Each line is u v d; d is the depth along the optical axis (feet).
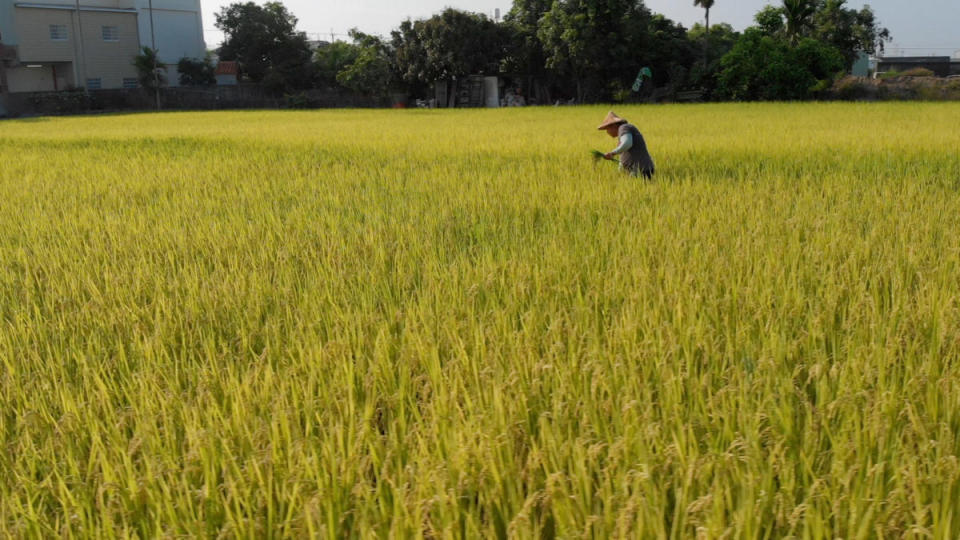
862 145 38.32
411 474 7.49
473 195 25.82
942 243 16.71
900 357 10.27
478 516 7.06
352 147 46.57
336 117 103.91
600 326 12.23
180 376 10.83
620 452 7.64
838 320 12.44
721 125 59.72
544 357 10.39
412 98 167.12
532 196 24.97
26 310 14.23
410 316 12.57
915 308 12.39
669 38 142.72
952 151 35.17
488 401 9.16
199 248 19.24
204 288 14.73
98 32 163.84
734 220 19.99
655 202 23.25
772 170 31.35
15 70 157.07
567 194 24.82
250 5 167.32
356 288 14.66
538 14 152.76
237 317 13.20
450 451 8.00
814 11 132.36
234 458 7.95
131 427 9.39
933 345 10.42
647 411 8.36
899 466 7.39
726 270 14.76
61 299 14.64
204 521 7.32
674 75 139.03
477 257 17.21
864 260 15.71
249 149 47.44
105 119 110.32
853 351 10.44
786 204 22.40
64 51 159.63
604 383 9.18
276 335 11.96
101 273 17.11
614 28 136.26
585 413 8.61
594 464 7.65
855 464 7.18
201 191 29.63
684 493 6.98
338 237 19.66
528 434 8.48
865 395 8.77
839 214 20.33
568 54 140.77
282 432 8.66
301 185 30.40
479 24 153.48
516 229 19.61
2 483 7.98
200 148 49.14
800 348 11.00
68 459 8.23
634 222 20.10
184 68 166.71
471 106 158.10
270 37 165.58
